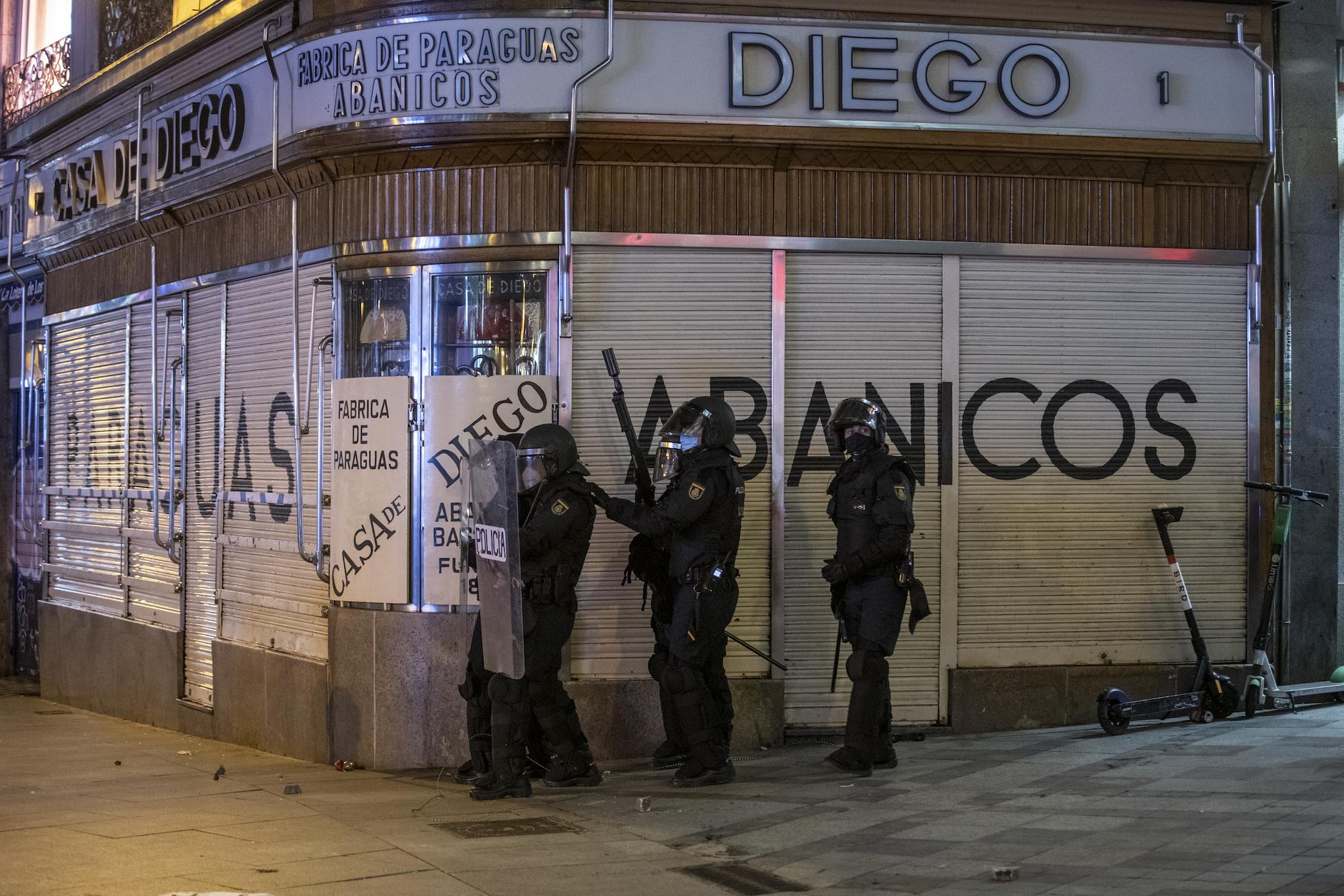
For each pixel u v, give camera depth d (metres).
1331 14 8.66
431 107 7.65
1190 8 8.14
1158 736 7.56
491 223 7.71
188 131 9.45
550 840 5.72
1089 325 8.13
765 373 7.81
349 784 7.30
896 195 7.94
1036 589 8.07
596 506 7.50
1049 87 7.98
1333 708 8.38
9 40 13.27
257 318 8.95
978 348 8.02
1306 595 8.56
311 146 7.99
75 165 11.16
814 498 7.87
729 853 5.44
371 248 7.91
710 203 7.77
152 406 10.11
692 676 6.74
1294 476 8.54
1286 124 8.55
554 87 7.58
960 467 8.00
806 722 7.87
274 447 8.78
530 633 6.61
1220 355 8.29
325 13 8.02
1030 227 8.07
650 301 7.74
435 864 5.29
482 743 6.97
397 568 7.72
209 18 9.09
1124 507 8.17
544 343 7.71
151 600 10.41
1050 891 4.68
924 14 7.84
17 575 13.30
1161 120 8.11
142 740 9.52
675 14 7.64
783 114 7.72
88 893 4.86
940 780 6.65
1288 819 5.53
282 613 8.74
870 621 6.84
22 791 7.25
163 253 10.02
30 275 12.90
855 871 5.09
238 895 4.79
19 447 13.25
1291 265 8.54
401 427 7.73
